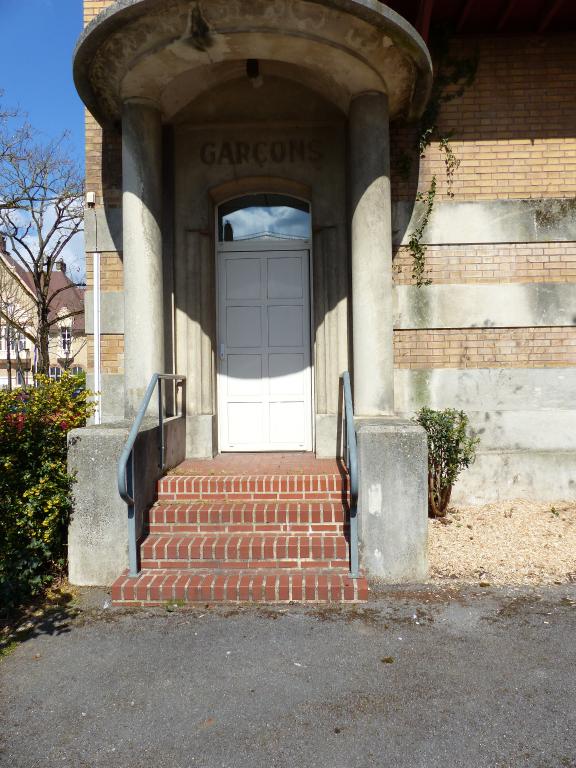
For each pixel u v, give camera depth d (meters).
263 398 6.97
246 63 5.79
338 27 5.02
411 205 6.62
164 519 5.06
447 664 3.55
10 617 4.34
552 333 6.59
